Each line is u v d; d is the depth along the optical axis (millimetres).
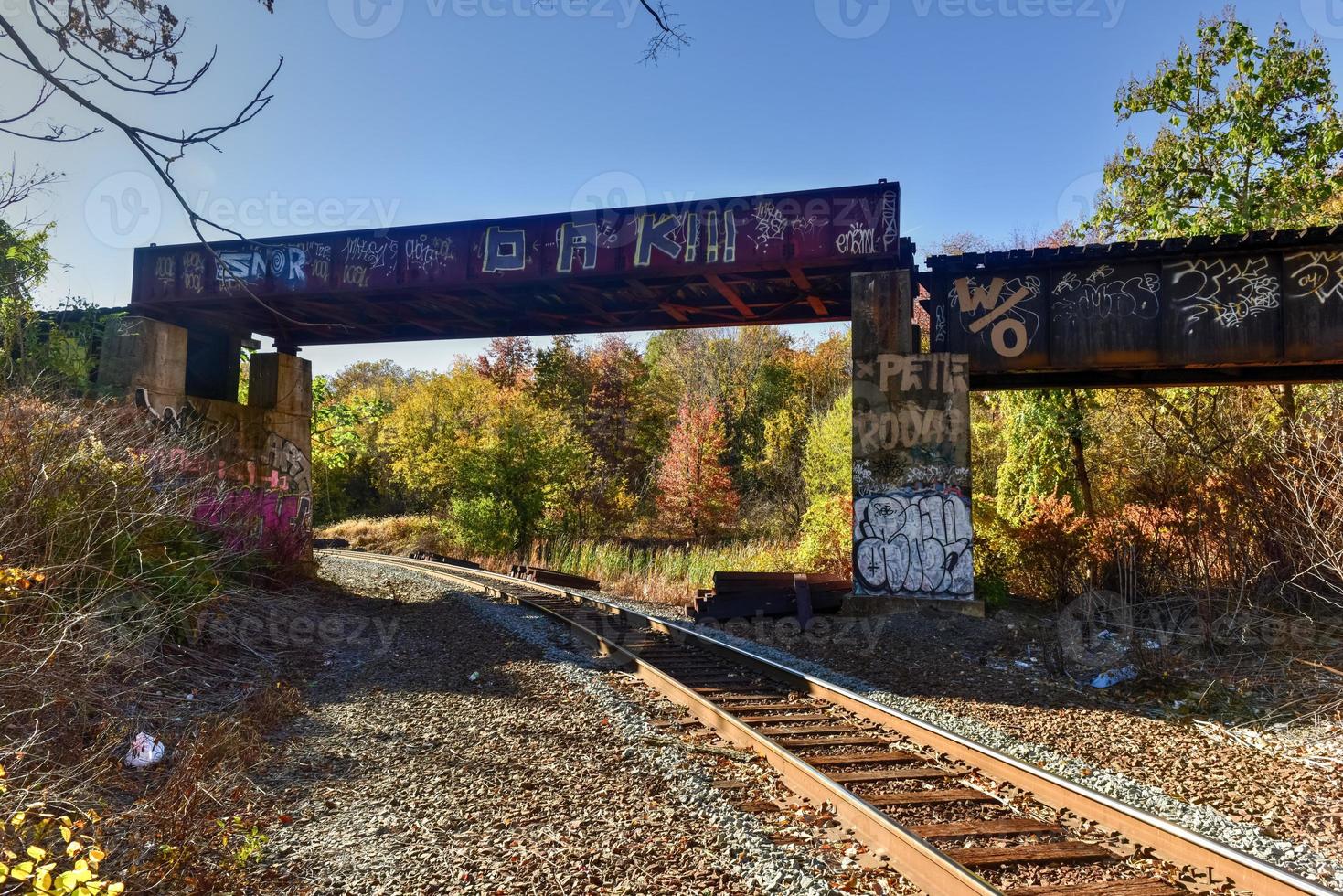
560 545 29906
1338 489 9109
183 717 6828
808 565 18234
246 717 6957
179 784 4992
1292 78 17156
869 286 13266
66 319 16250
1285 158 17688
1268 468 10086
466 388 39312
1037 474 18516
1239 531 10422
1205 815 5215
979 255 13102
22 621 5938
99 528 7535
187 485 9508
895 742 6754
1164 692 8523
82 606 6531
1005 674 9695
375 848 4680
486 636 11352
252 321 18703
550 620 12875
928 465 12945
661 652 10625
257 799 5426
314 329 19359
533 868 4383
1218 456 11883
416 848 4680
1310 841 4875
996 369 13117
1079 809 5039
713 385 51062
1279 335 11727
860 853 4512
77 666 6227
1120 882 4098
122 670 7062
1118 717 7797
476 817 5105
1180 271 12250
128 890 4039
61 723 5672
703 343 52688
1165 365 12352
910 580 12859
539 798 5430
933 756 6312
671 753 6238
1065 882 4152
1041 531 13125
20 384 8680
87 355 15914
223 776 5578
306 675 9125
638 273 14367
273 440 18719
